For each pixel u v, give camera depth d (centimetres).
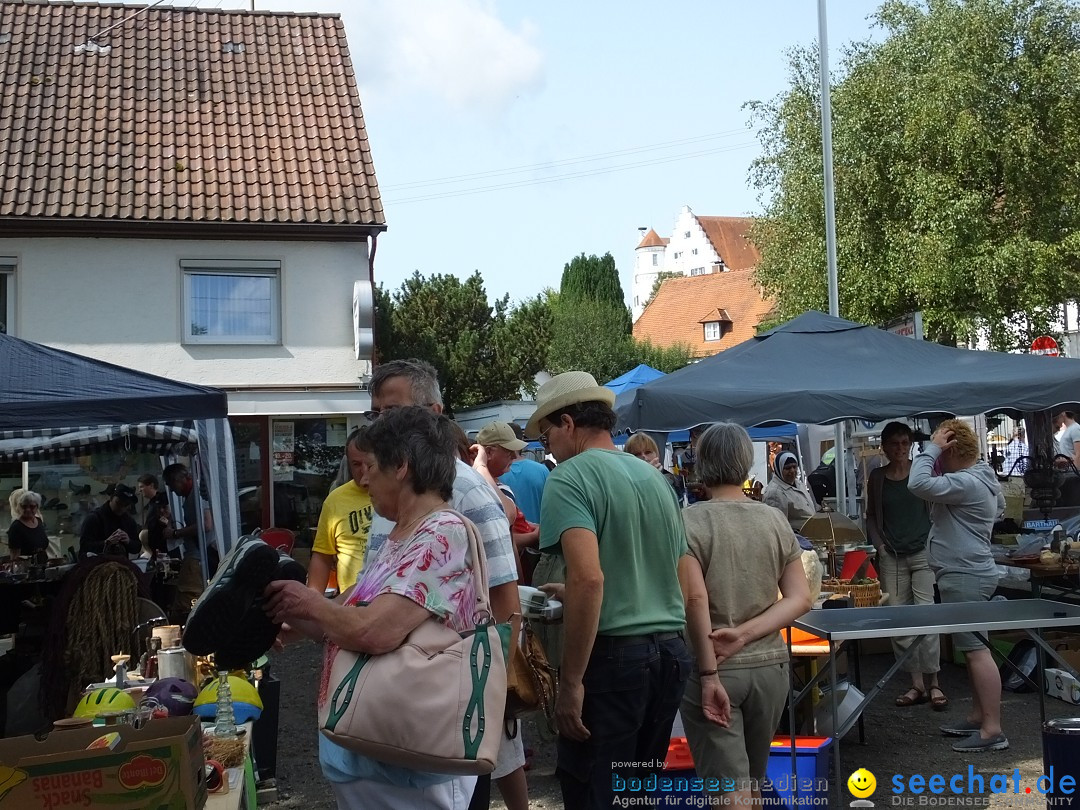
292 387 1617
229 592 285
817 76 2344
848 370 858
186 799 299
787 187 2322
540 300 3422
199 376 1592
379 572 291
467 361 3212
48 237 1546
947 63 2120
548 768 662
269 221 1587
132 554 1187
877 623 496
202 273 1603
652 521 378
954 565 668
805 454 1881
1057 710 735
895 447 790
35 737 313
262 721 600
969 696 795
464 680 274
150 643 538
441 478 301
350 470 461
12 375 695
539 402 406
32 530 1194
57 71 1788
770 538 422
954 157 2108
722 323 6000
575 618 353
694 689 410
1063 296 2119
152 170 1644
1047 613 518
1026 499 1252
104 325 1562
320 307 1633
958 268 2056
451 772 270
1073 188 2116
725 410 796
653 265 11650
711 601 414
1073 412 1463
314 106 1819
